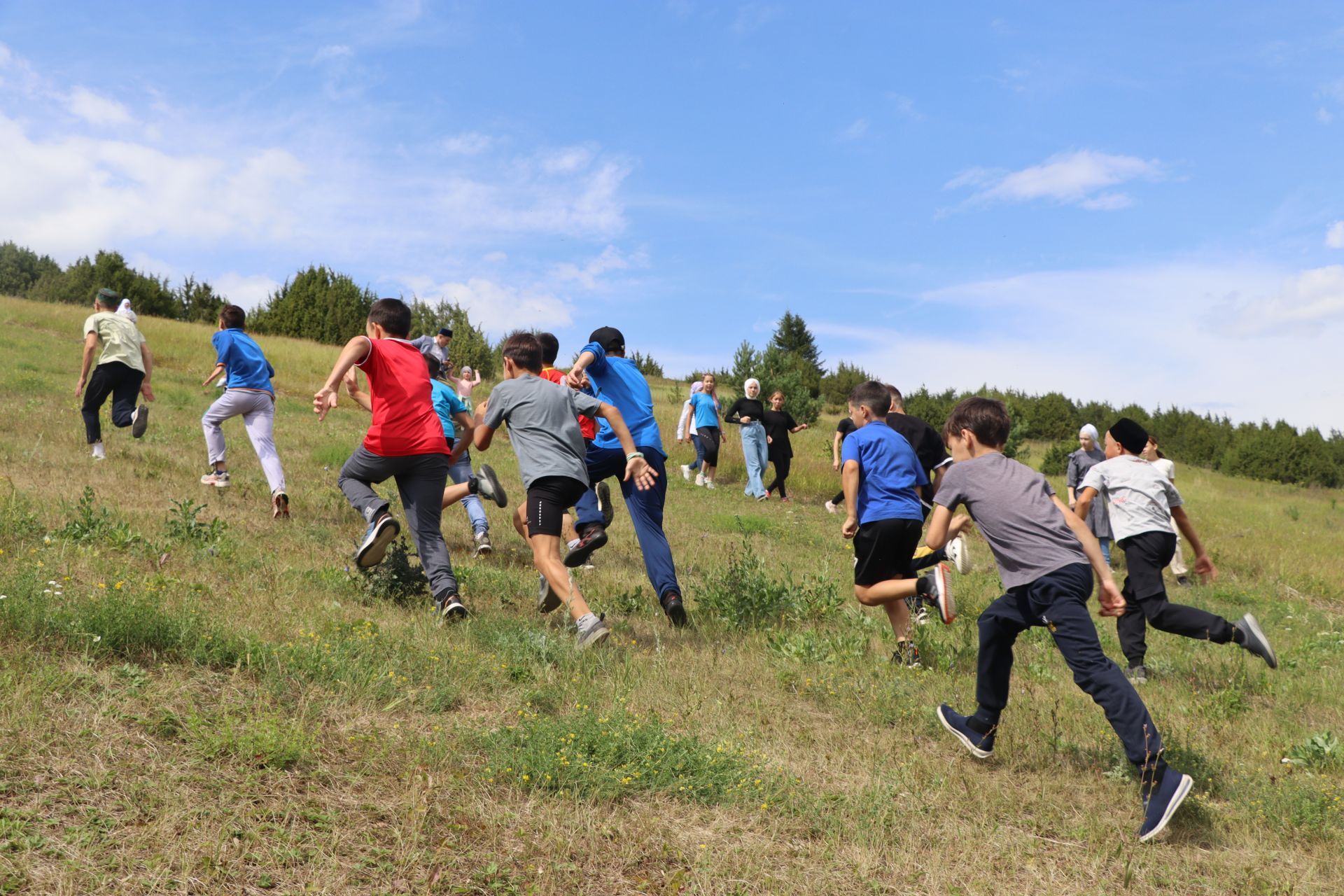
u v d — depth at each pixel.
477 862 2.61
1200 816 3.47
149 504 6.99
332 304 44.03
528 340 5.32
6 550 4.83
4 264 68.44
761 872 2.76
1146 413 51.47
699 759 3.43
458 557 7.07
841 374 51.44
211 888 2.25
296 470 9.97
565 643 4.73
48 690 3.05
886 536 5.32
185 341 24.30
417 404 5.30
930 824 3.27
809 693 4.68
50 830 2.36
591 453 5.89
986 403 4.02
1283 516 23.77
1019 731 4.22
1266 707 5.47
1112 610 3.66
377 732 3.35
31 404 12.20
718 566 7.26
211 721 3.14
